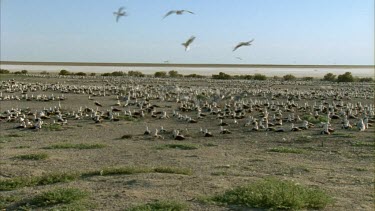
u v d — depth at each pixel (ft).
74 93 200.03
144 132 106.83
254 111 147.84
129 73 384.47
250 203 44.19
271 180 51.55
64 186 52.95
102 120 127.54
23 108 153.58
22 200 47.60
